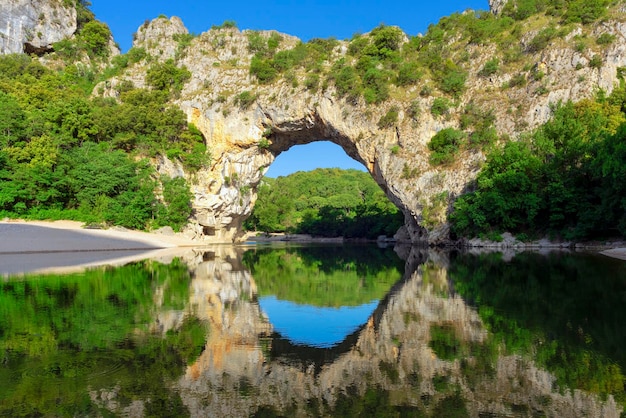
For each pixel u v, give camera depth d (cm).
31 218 5484
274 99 7075
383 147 6506
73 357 1103
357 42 7456
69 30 9444
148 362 1079
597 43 6141
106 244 5069
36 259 3684
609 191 4222
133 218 6122
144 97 7294
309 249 6278
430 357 1113
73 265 3241
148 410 809
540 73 6153
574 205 4922
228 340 1292
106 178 5988
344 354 1159
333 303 1884
